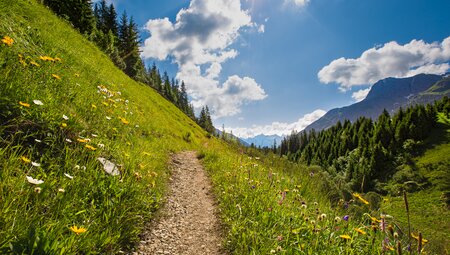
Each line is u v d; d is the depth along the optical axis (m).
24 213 2.81
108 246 3.58
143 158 7.71
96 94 9.12
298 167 12.59
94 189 4.34
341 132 148.38
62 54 10.98
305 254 3.78
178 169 10.80
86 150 4.92
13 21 9.02
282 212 5.29
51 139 4.73
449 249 4.15
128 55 71.94
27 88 5.15
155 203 5.91
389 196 4.82
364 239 4.19
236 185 7.58
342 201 5.31
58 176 4.07
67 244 2.86
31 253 2.35
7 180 3.02
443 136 103.69
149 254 4.19
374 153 102.25
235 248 4.60
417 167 90.69
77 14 45.72
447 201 61.81
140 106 20.42
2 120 4.37
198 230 5.52
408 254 3.39
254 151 17.03
